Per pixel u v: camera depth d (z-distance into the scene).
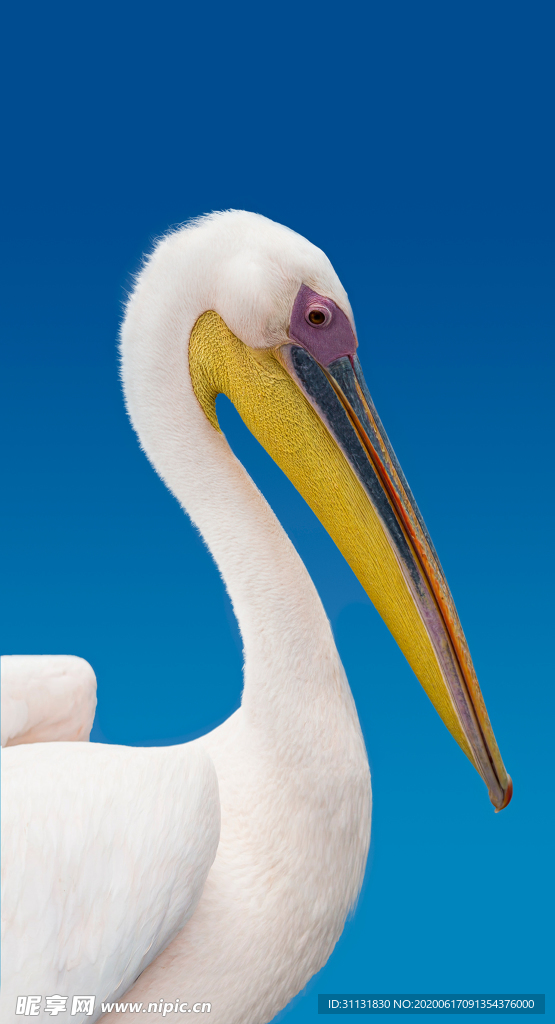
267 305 2.51
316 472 2.64
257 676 2.45
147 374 2.64
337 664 2.49
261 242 2.53
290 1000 2.46
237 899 2.32
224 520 2.57
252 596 2.48
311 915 2.39
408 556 2.61
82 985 1.97
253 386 2.61
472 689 2.64
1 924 1.92
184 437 2.64
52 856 1.98
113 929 2.00
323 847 2.39
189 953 2.27
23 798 2.03
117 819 2.06
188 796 2.14
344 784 2.41
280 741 2.41
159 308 2.61
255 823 2.40
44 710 2.50
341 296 2.56
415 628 2.63
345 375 2.58
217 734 2.65
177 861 2.08
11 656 2.54
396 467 2.63
